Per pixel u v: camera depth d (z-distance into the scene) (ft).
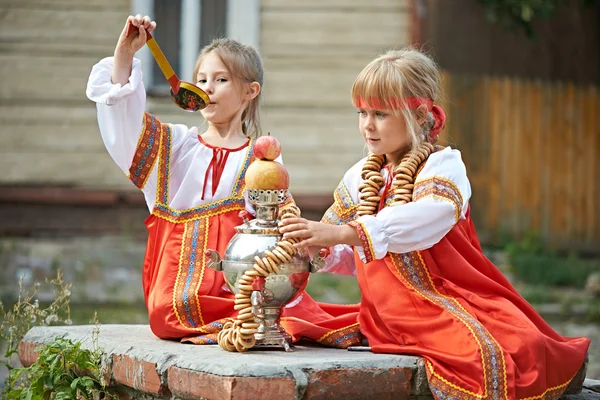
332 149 57.36
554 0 64.13
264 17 57.06
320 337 16.49
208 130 18.67
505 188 63.31
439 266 16.08
